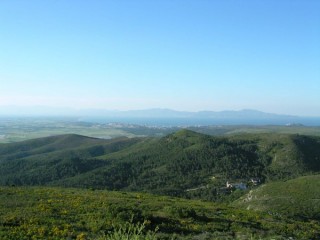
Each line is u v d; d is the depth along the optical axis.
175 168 169.25
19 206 29.22
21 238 20.45
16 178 172.62
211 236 24.81
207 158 175.62
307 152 183.25
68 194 38.81
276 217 38.00
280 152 181.12
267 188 91.94
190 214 30.19
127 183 157.00
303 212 68.75
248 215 35.53
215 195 130.50
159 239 22.34
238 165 168.75
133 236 11.41
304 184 87.00
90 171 172.25
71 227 23.61
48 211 27.64
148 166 179.88
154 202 38.06
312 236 29.94
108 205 31.52
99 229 23.28
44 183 164.38
